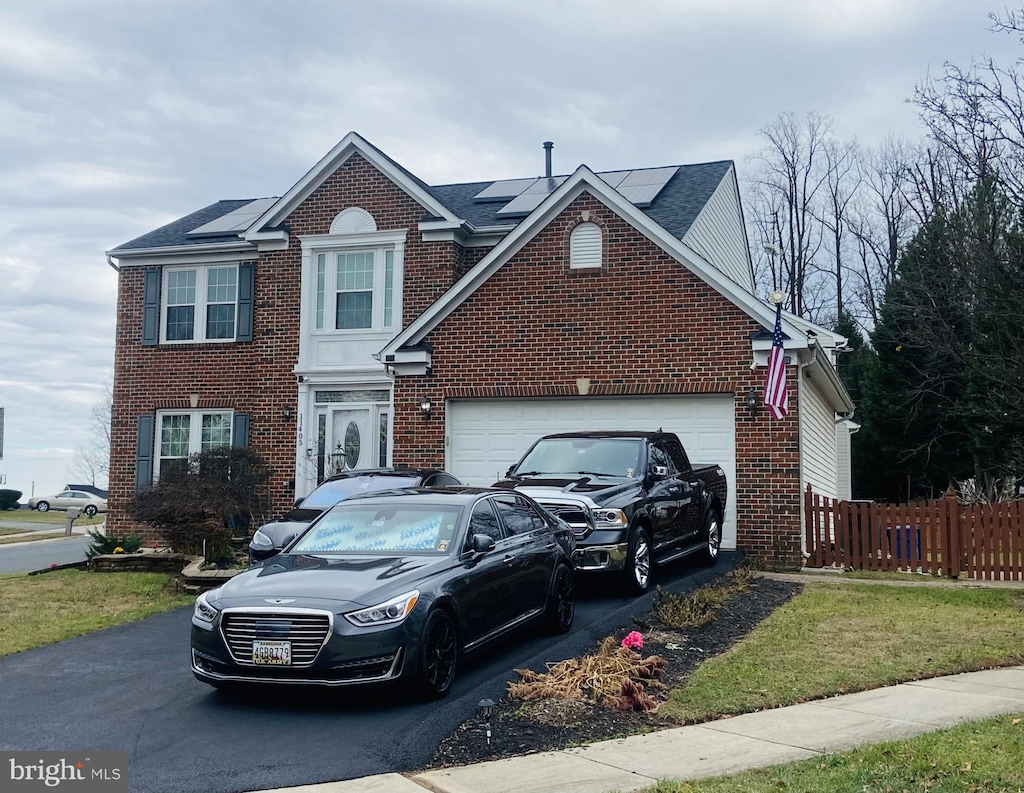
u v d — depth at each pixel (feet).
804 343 50.14
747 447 51.03
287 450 67.10
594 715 24.13
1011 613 37.40
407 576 25.62
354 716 23.94
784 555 49.78
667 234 53.21
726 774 19.57
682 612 34.06
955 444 97.86
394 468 51.34
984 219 56.08
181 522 50.01
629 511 38.04
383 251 66.69
